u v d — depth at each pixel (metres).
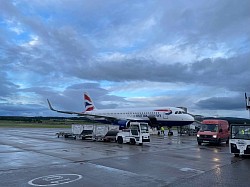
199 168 14.40
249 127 19.38
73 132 34.88
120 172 12.88
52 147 23.53
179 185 10.44
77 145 25.84
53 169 13.34
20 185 10.14
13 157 17.23
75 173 12.45
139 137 27.20
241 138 19.22
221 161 17.25
